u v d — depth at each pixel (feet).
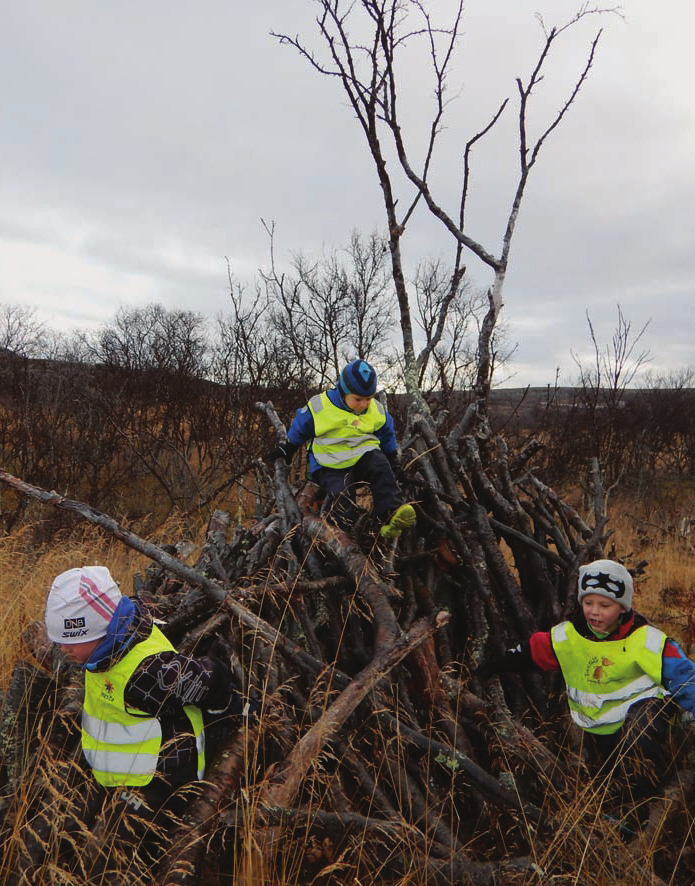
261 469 14.70
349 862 7.59
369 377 11.79
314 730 7.79
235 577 11.33
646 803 8.34
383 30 13.57
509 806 8.23
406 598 11.46
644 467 54.80
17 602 13.93
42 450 31.07
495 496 12.96
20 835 7.34
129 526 25.98
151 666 7.00
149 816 7.15
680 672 8.12
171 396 37.88
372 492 11.49
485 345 14.40
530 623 11.50
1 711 8.96
